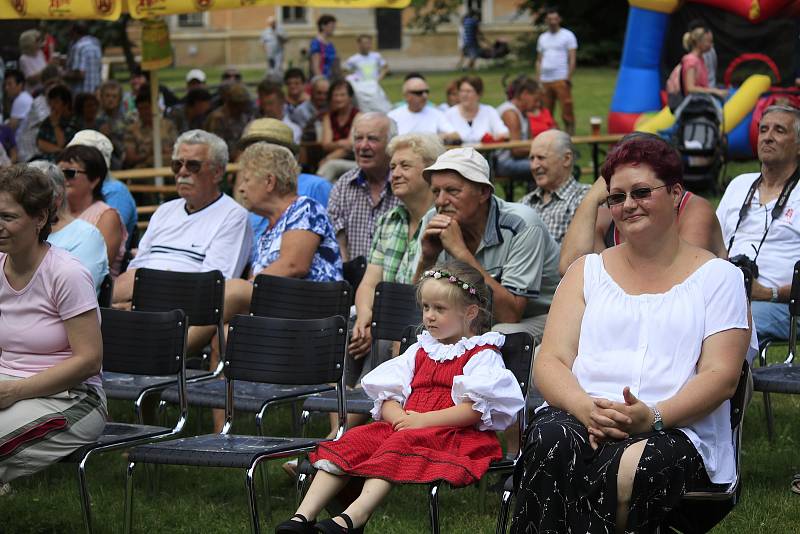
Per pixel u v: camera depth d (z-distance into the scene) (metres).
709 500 6.95
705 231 8.72
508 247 9.98
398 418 8.03
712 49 25.38
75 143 14.07
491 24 70.62
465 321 8.40
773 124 11.10
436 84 51.03
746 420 11.49
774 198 11.27
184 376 9.62
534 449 6.80
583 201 9.59
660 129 26.61
